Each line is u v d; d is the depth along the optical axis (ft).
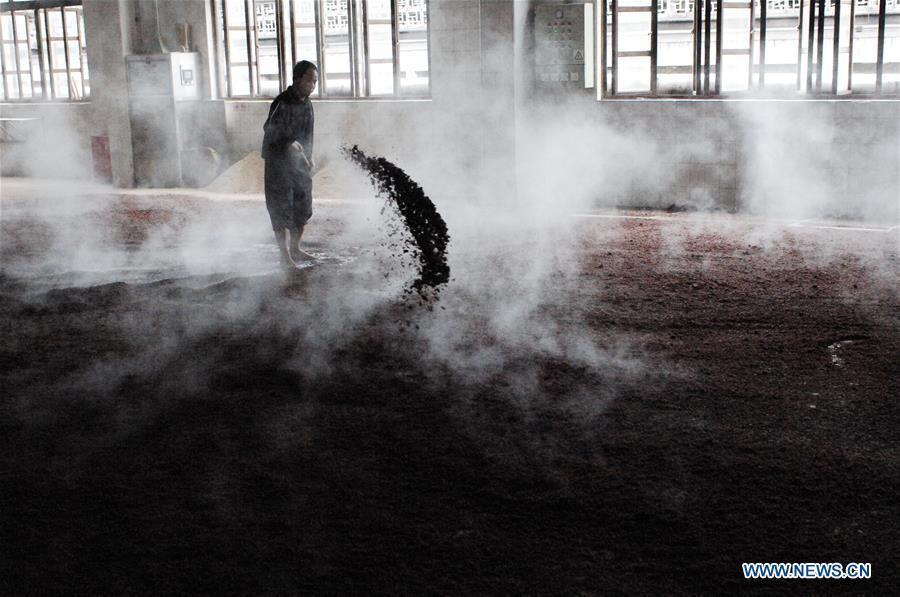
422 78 60.03
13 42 66.13
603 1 42.83
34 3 60.18
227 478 13.97
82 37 67.15
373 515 12.68
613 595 10.65
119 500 13.30
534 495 13.14
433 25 43.83
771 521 12.24
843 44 49.75
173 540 12.12
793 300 24.04
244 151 53.21
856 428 15.25
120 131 53.78
